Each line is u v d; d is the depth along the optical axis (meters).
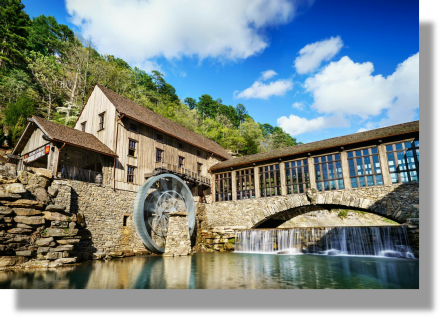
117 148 18.70
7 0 37.62
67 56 41.25
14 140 23.86
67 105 36.28
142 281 9.23
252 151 46.44
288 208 21.03
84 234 15.34
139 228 17.80
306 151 20.55
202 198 25.97
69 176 15.60
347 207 19.88
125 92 42.84
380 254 16.48
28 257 11.78
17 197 11.80
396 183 16.89
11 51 35.31
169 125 25.48
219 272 11.23
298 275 10.50
